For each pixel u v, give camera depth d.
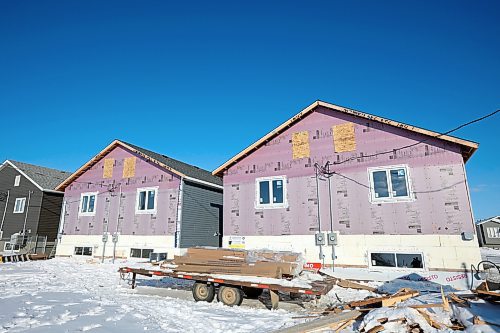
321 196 13.20
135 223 18.61
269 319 7.19
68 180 21.47
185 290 10.86
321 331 5.95
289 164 14.18
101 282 12.27
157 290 10.80
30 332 5.74
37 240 24.69
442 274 10.68
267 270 8.73
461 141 11.10
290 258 9.28
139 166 19.53
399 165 12.09
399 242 11.50
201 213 19.27
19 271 14.98
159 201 18.30
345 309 7.44
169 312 7.70
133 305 8.29
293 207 13.63
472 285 10.16
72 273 14.50
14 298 8.72
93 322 6.52
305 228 13.21
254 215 14.33
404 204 11.70
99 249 19.23
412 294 7.37
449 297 6.70
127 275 13.88
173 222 17.58
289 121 14.35
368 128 12.98
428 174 11.58
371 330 5.40
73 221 20.69
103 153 20.78
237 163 15.34
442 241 10.91
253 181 14.74
